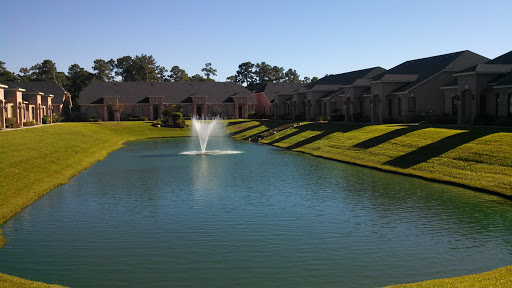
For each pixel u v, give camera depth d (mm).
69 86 130250
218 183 28234
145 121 86688
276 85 102562
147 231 18031
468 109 42938
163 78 156500
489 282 11219
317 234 17359
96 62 139750
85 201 23438
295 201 22891
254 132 69875
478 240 16297
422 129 39938
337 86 73562
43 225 19031
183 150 49562
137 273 13664
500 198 22516
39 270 13977
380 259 14562
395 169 31453
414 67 59531
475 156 29078
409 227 18047
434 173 28750
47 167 31938
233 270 13812
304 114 79188
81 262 14641
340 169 33406
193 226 18672
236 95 97375
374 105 56594
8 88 54562
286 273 13508
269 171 32906
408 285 11406
